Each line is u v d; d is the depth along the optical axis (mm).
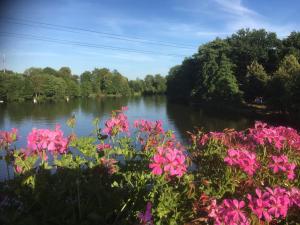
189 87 102875
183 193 4031
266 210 3652
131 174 4793
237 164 4336
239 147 5645
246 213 3693
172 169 4074
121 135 6441
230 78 79438
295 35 82625
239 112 68188
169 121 55594
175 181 4164
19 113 69875
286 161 4723
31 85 104312
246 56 87688
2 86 98375
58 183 4355
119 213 3998
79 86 135875
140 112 70688
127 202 4195
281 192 3795
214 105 82000
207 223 3668
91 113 68688
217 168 4910
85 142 5250
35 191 4117
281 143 5902
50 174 4488
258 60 87250
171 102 105938
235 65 84438
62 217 3953
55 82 110125
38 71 119938
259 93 74875
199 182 4352
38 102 103562
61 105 92750
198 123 53062
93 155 5211
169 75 143500
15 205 4227
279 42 85750
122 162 5336
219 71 81625
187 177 4277
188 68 104938
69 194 4324
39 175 4215
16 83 100375
